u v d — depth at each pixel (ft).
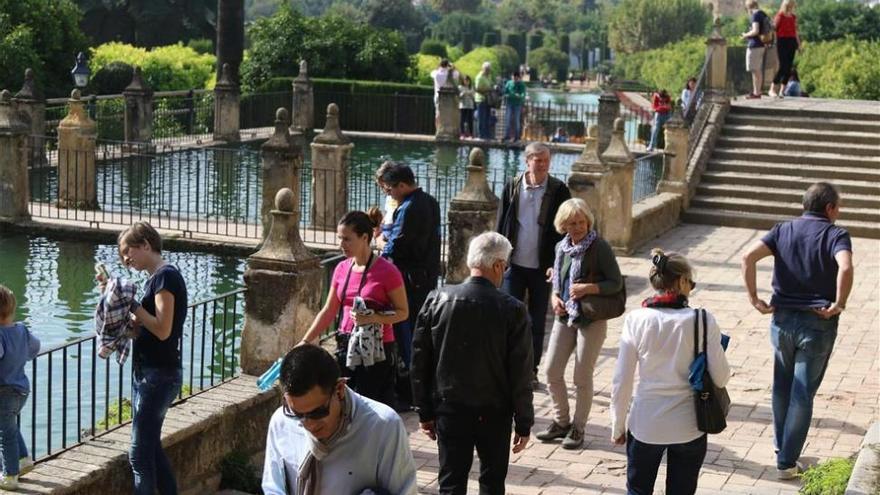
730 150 67.26
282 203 28.58
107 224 58.54
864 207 61.87
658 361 21.18
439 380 21.39
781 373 26.63
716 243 57.47
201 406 26.20
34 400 23.68
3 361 22.41
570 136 108.06
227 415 26.27
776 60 83.61
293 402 13.43
